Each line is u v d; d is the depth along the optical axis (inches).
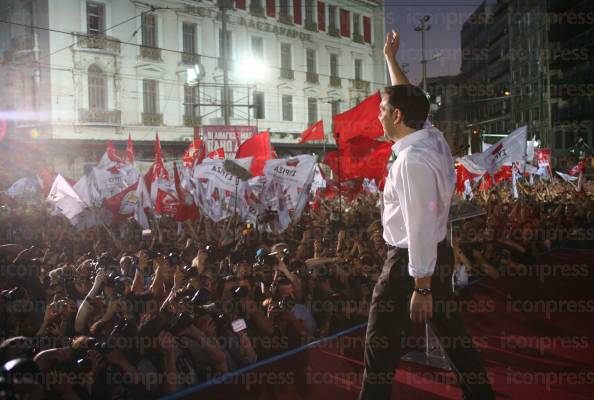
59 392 147.9
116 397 160.6
